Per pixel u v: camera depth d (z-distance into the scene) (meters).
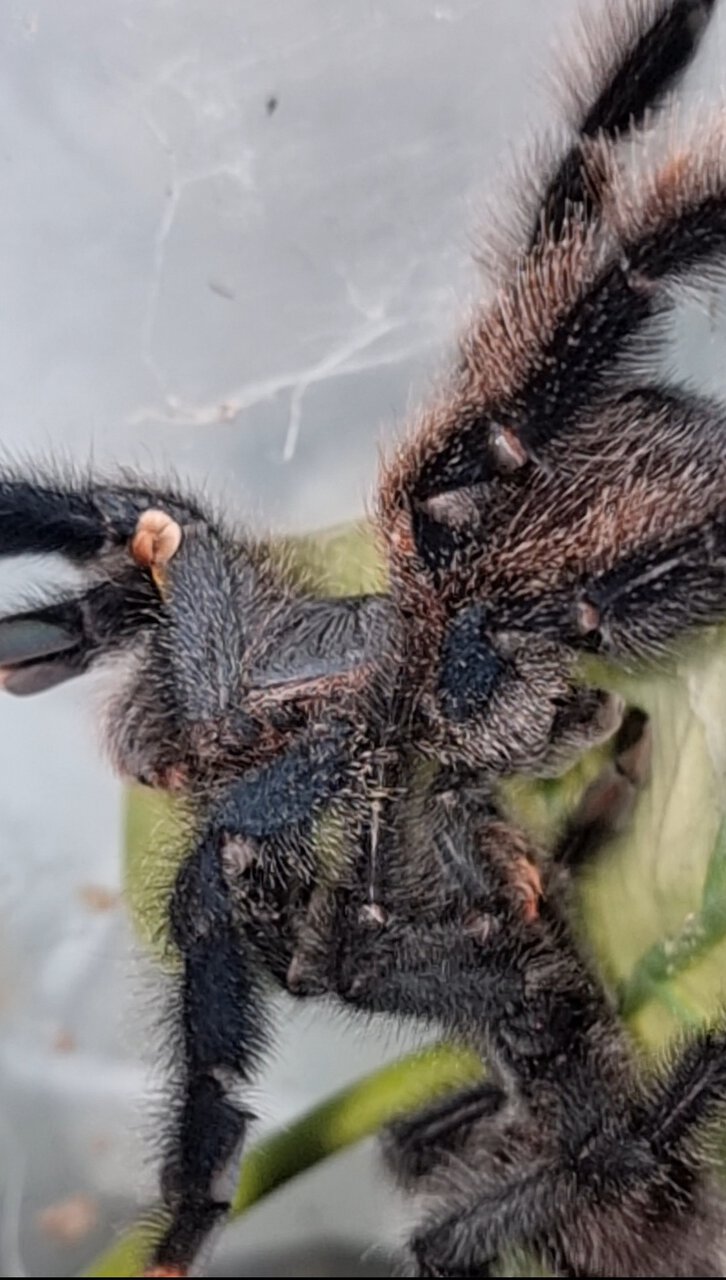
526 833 0.13
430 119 0.15
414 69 0.15
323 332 0.16
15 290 0.16
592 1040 0.13
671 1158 0.13
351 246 0.16
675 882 0.13
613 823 0.14
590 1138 0.13
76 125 0.16
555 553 0.12
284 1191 0.15
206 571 0.13
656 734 0.13
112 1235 0.16
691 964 0.13
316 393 0.16
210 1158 0.12
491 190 0.14
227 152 0.16
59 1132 0.17
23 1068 0.18
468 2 0.15
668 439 0.12
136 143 0.16
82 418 0.17
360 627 0.13
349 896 0.13
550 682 0.13
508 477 0.12
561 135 0.13
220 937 0.13
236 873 0.13
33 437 0.16
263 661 0.13
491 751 0.13
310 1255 0.15
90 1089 0.17
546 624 0.12
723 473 0.12
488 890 0.13
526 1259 0.13
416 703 0.13
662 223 0.12
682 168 0.12
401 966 0.13
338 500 0.16
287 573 0.14
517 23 0.15
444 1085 0.14
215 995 0.12
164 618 0.13
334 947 0.13
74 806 0.18
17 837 0.18
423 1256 0.13
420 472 0.12
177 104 0.16
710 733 0.13
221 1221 0.12
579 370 0.12
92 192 0.16
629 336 0.12
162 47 0.16
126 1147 0.16
